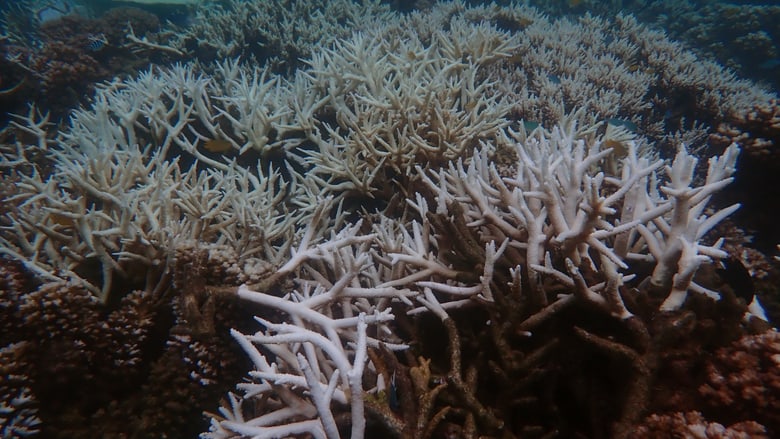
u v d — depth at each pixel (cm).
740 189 96
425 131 81
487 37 116
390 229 65
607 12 278
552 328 42
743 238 87
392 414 38
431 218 52
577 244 43
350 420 39
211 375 51
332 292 48
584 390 40
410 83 88
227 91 104
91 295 54
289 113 89
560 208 46
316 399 33
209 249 54
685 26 280
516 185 49
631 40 181
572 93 117
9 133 121
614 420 38
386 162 78
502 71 124
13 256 58
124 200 57
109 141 88
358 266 48
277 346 46
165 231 58
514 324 41
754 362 36
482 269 46
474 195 51
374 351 44
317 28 156
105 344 52
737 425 33
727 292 39
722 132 100
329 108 94
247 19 157
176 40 168
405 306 53
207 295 51
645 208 47
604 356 40
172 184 70
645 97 142
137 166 73
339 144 88
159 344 57
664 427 34
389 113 81
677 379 38
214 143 83
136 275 58
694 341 38
